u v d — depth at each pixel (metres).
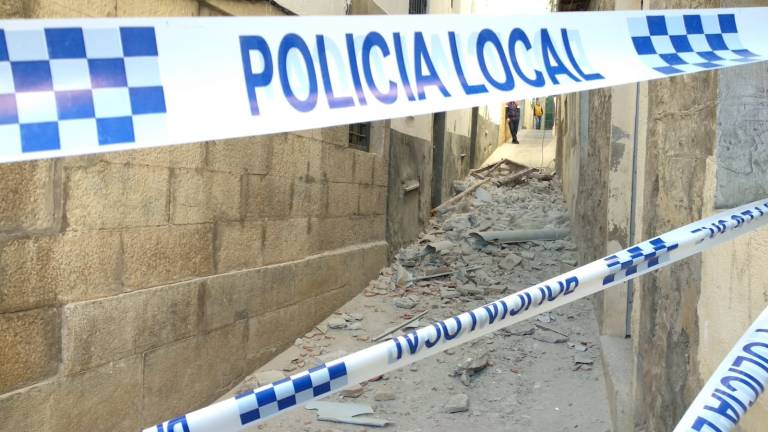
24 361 2.67
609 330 4.72
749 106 1.79
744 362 1.08
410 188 8.29
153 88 1.05
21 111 0.97
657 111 2.69
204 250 3.95
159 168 3.47
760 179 1.79
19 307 2.64
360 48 1.22
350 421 3.90
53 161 2.77
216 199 4.04
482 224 9.27
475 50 1.31
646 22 1.43
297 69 1.16
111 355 3.15
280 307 4.95
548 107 25.17
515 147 20.34
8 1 2.49
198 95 1.08
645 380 2.74
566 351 5.01
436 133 10.96
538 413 4.00
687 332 2.08
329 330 5.61
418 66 1.26
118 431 3.23
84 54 1.02
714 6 1.91
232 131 1.10
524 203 11.14
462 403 4.07
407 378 4.59
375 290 6.67
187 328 3.77
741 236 1.61
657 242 1.41
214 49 1.10
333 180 5.92
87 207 2.98
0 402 2.55
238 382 4.39
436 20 1.29
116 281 3.19
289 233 5.08
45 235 2.75
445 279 7.16
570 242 8.48
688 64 1.40
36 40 0.99
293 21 1.16
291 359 4.87
